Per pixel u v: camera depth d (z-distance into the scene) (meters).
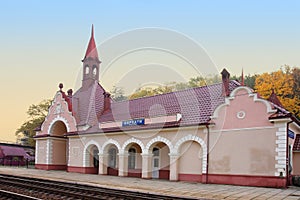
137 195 14.07
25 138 56.12
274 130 18.17
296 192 15.64
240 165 19.09
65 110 31.19
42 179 20.67
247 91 19.55
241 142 19.28
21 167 38.62
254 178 18.45
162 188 16.59
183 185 18.42
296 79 44.91
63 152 33.91
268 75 47.03
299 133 21.44
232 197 13.52
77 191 15.04
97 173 27.98
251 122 19.11
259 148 18.56
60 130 33.72
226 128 19.98
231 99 20.16
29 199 11.38
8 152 46.38
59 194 13.77
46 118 33.78
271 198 13.39
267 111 18.59
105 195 13.67
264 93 46.56
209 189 16.44
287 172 17.73
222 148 19.94
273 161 17.97
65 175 25.30
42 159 33.44
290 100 44.06
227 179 19.39
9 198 12.19
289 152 18.73
